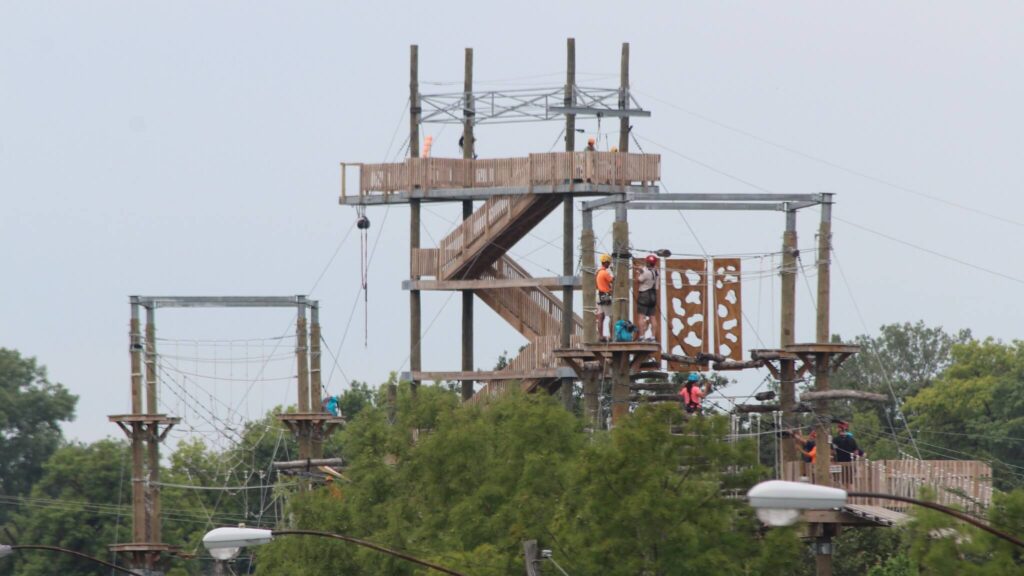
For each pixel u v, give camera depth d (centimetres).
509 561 19975
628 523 18750
